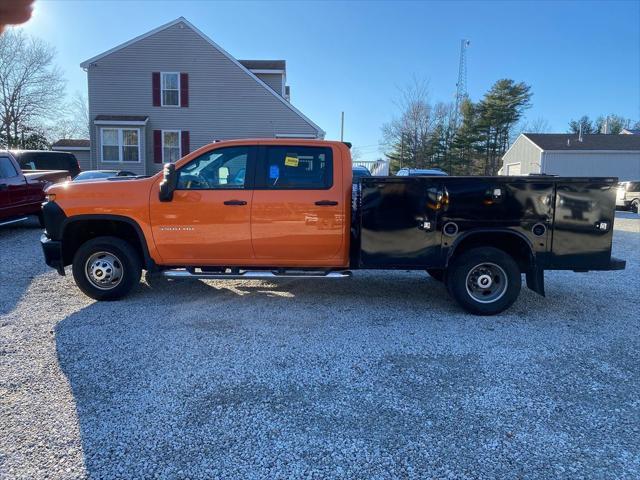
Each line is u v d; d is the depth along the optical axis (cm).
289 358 416
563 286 688
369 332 482
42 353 419
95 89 2367
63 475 258
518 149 3872
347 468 268
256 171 538
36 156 1577
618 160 3347
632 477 261
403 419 319
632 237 1245
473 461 275
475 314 538
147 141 2403
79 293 611
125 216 542
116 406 331
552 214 512
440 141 4894
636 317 542
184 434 299
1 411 322
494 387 365
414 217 518
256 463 271
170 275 554
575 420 320
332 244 539
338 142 544
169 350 429
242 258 549
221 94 2389
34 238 1030
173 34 2353
